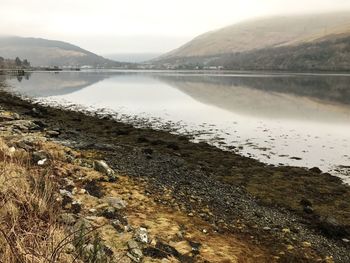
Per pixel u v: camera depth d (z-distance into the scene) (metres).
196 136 34.06
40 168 11.86
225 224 12.87
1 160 11.43
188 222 12.07
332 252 11.98
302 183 19.56
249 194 17.14
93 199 11.16
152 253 8.81
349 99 71.94
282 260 10.80
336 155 28.03
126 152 22.06
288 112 52.84
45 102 59.28
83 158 17.69
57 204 8.88
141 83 126.62
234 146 30.19
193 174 19.03
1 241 5.47
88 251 6.73
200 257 9.52
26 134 21.28
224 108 56.66
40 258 5.12
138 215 11.43
